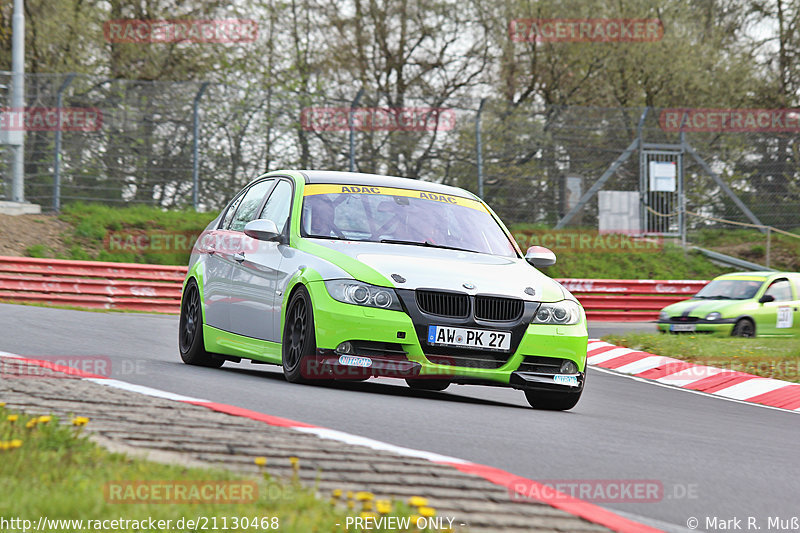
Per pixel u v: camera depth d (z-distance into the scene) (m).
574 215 92.81
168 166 85.69
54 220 82.38
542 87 116.25
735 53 122.81
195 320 33.31
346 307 26.05
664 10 116.56
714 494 18.06
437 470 16.31
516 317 27.09
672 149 95.88
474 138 88.88
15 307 49.78
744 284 69.19
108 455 14.80
